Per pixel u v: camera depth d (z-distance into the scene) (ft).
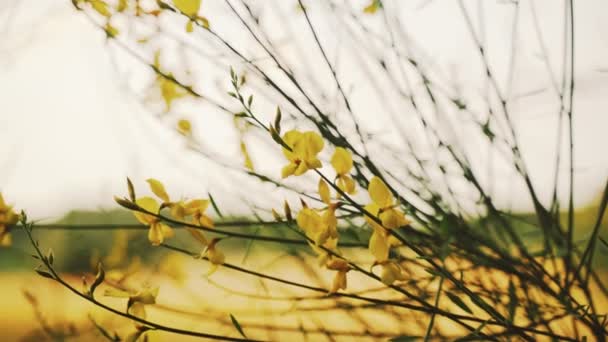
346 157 2.01
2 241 2.09
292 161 1.97
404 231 2.16
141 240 2.53
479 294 2.21
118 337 2.04
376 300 1.96
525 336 1.98
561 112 2.13
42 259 2.00
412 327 2.27
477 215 2.23
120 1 2.23
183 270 2.52
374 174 2.14
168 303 2.48
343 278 1.96
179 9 2.17
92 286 1.99
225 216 2.23
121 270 2.51
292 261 2.34
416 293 2.25
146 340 2.03
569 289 2.11
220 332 2.39
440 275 1.95
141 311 2.04
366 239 2.23
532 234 2.22
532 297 2.26
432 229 2.17
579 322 2.23
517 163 2.16
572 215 2.12
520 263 2.17
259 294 2.38
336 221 1.96
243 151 2.23
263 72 2.16
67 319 2.46
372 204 1.97
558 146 2.13
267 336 2.38
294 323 2.41
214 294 2.48
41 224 2.10
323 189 1.97
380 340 2.27
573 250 2.14
